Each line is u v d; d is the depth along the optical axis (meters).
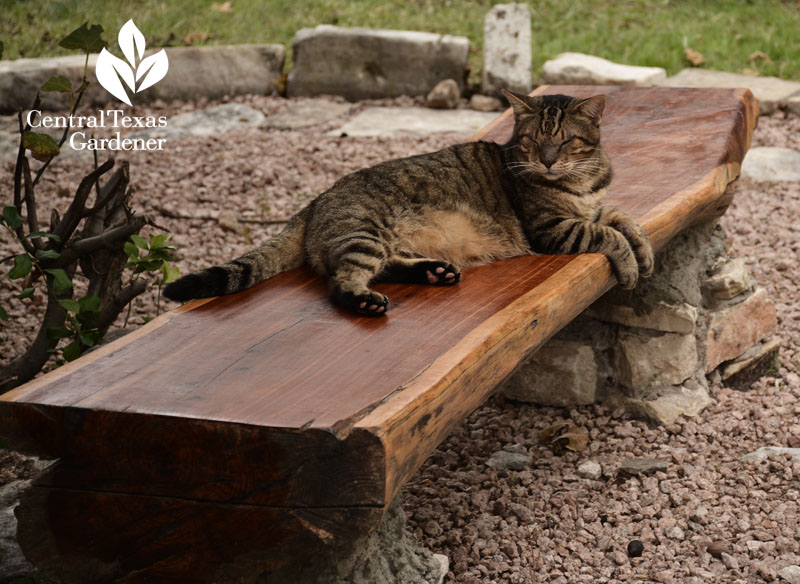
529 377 4.29
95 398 2.28
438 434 2.41
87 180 3.61
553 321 3.02
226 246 5.93
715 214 4.49
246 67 8.74
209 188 6.79
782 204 6.53
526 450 3.95
